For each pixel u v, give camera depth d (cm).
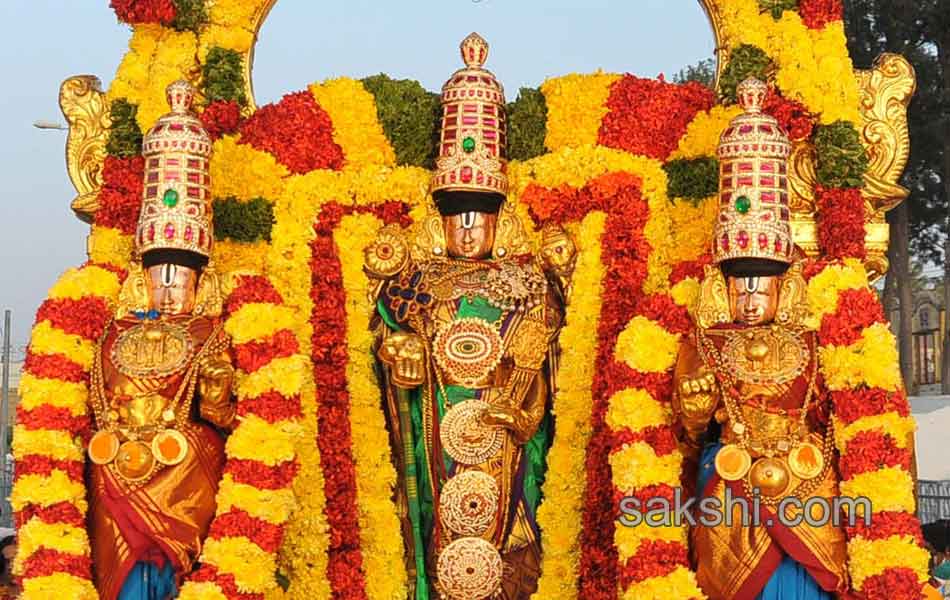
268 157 625
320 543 591
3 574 758
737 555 527
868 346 529
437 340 616
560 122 633
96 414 554
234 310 561
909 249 2247
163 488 540
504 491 614
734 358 534
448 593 603
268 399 543
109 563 540
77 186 641
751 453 529
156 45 647
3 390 2223
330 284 616
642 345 542
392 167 640
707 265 557
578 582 591
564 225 627
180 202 567
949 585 834
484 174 617
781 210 546
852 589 521
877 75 626
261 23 663
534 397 622
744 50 619
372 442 614
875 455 516
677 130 621
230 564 521
